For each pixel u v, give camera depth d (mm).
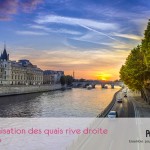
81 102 157875
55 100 171875
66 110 119875
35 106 135375
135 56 100000
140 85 100188
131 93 183625
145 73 89438
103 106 136125
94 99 180250
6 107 128625
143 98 118938
